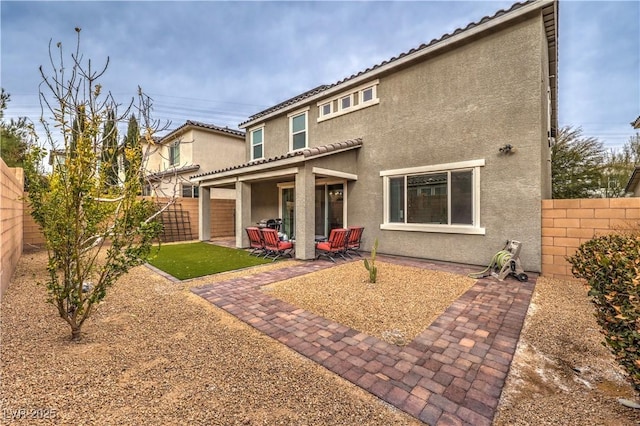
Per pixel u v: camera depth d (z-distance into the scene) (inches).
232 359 134.3
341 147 394.3
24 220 414.9
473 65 324.8
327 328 168.2
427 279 273.4
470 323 175.8
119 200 167.2
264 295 226.5
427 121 358.9
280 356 137.4
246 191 473.4
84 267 158.2
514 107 298.5
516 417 99.1
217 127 745.0
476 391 112.8
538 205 285.3
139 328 166.2
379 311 194.1
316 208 493.4
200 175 551.5
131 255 155.1
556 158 783.1
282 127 562.9
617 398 108.1
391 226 390.0
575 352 142.4
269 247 381.4
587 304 207.6
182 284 257.6
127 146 178.2
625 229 237.8
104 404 102.7
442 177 346.9
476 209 320.5
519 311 194.1
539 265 285.3
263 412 100.7
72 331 150.5
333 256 388.8
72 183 138.5
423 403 105.9
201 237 569.6
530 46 289.9
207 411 100.5
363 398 108.5
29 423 92.6
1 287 204.7
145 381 116.6
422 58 359.6
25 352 136.3
